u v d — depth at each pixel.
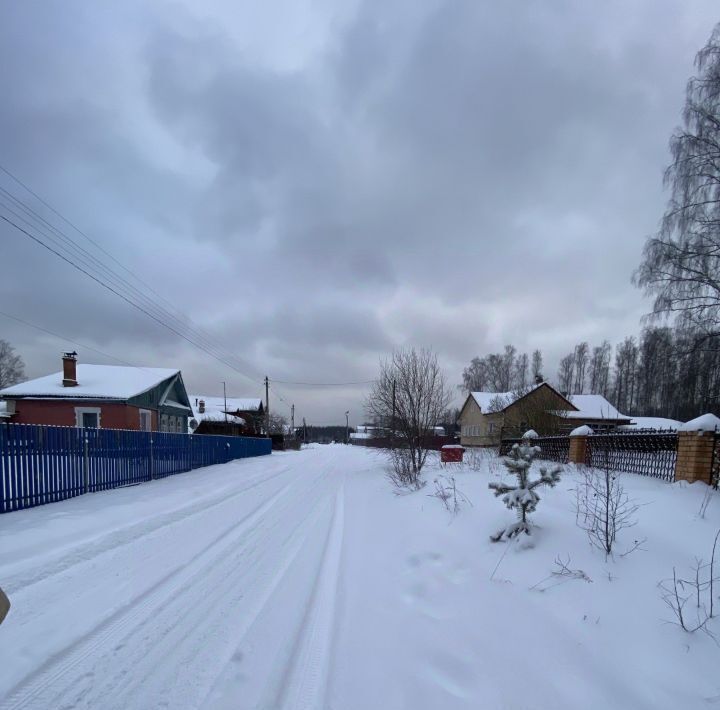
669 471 6.96
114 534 6.92
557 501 6.29
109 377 24.83
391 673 3.18
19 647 3.52
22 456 8.48
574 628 3.43
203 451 19.50
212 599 4.51
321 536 7.18
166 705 2.83
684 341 17.47
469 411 48.81
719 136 16.23
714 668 2.80
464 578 4.73
